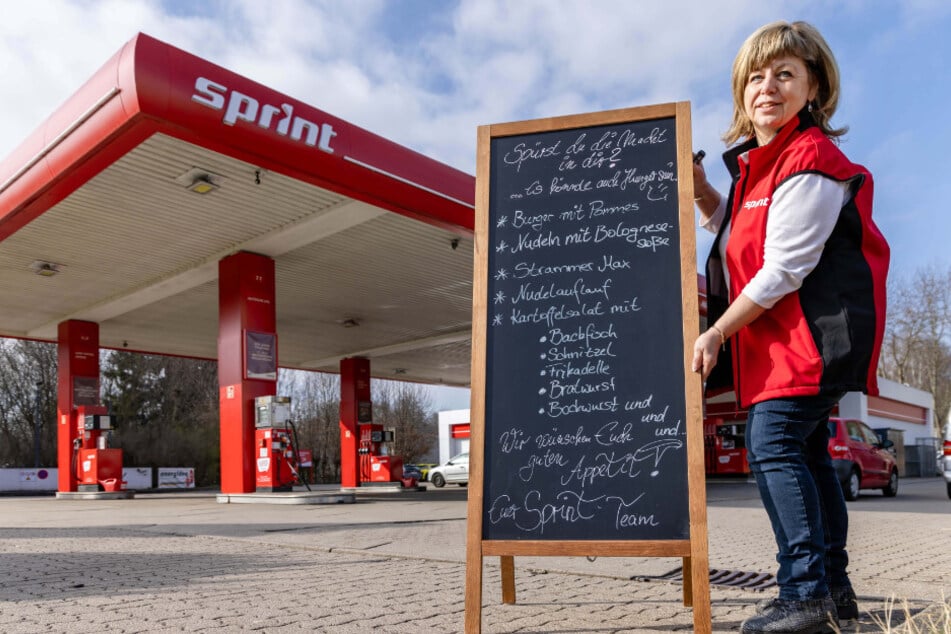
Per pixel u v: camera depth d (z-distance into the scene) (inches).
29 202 422.6
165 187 441.7
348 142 408.5
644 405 109.7
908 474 1360.7
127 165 413.1
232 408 532.4
